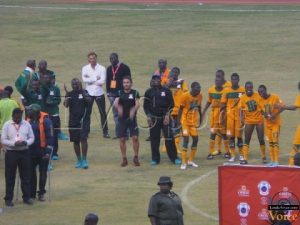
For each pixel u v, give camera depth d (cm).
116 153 4566
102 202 3662
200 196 3725
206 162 4353
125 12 9719
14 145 3581
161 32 8550
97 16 9462
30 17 9450
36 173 3872
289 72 6931
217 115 4391
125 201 3666
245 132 4256
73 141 4247
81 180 4025
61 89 6378
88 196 3756
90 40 8269
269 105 4194
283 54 7581
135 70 7081
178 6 10175
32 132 3644
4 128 3612
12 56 7681
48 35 8519
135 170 4200
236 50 7769
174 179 4009
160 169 4209
